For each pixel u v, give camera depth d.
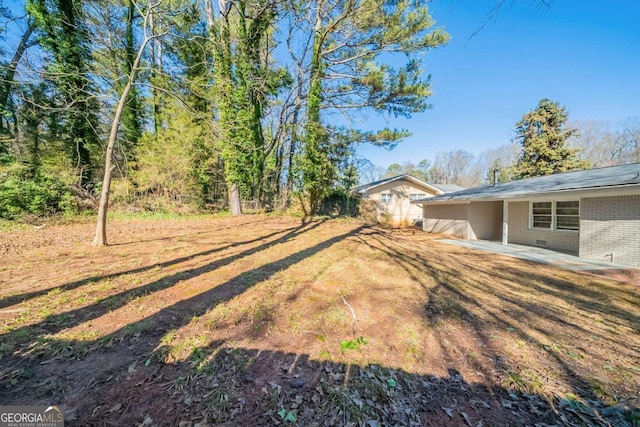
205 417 1.66
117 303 3.28
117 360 2.17
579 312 3.32
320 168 14.49
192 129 12.61
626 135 25.03
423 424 1.66
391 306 3.42
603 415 1.72
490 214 10.97
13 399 1.74
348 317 3.08
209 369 2.10
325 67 13.95
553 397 1.89
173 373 2.04
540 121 20.28
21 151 11.57
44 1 10.60
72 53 10.84
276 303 3.42
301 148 15.07
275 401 1.81
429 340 2.62
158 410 1.69
